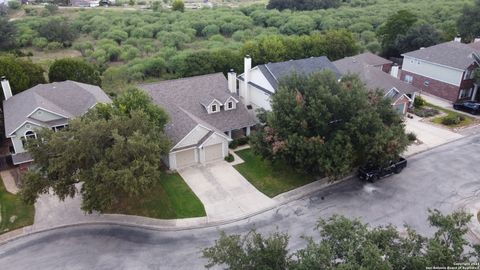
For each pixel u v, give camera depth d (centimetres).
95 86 4238
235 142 3734
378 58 5709
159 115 3109
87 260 2312
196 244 2445
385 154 2836
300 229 2556
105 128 2586
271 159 3098
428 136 3875
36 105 3250
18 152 3219
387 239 1672
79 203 2875
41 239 2512
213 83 4119
